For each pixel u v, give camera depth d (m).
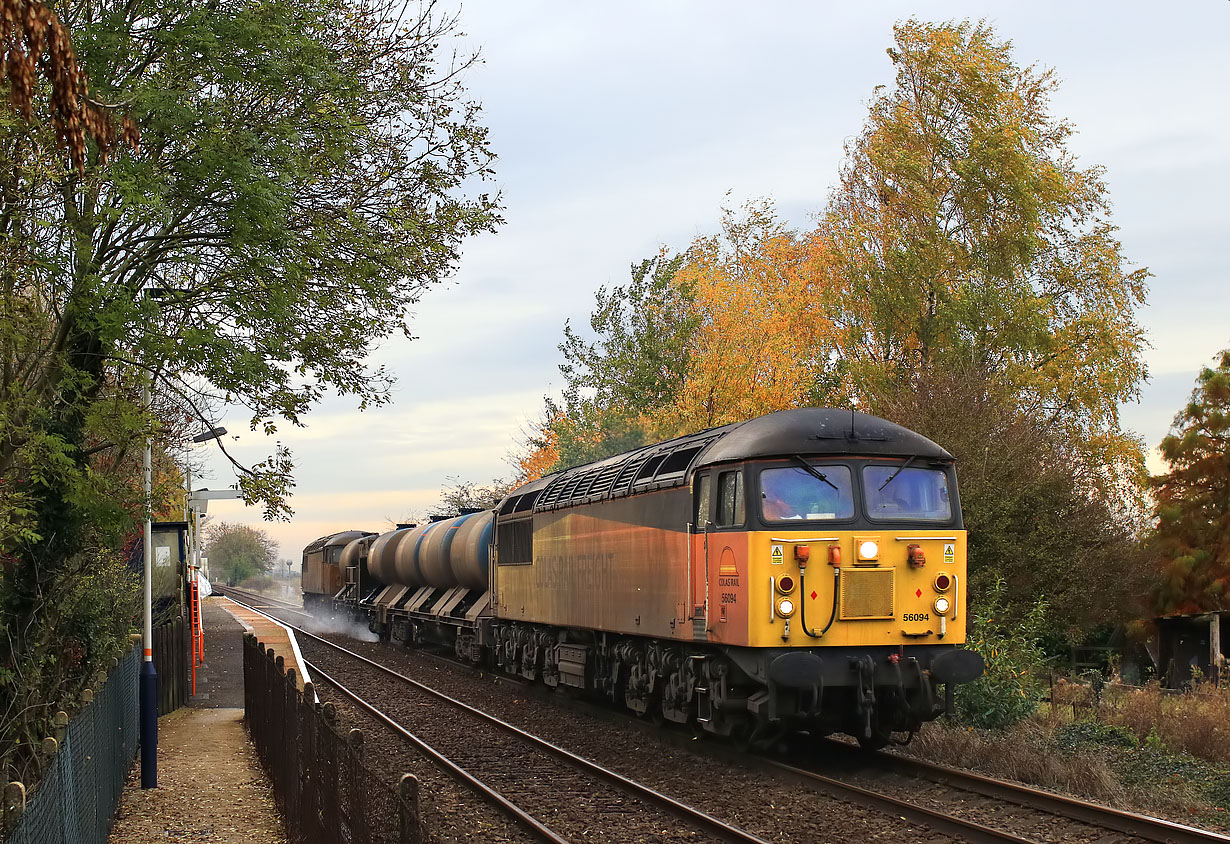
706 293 30.09
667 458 15.45
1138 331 30.12
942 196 29.44
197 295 14.30
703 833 10.02
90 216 12.80
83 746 8.38
